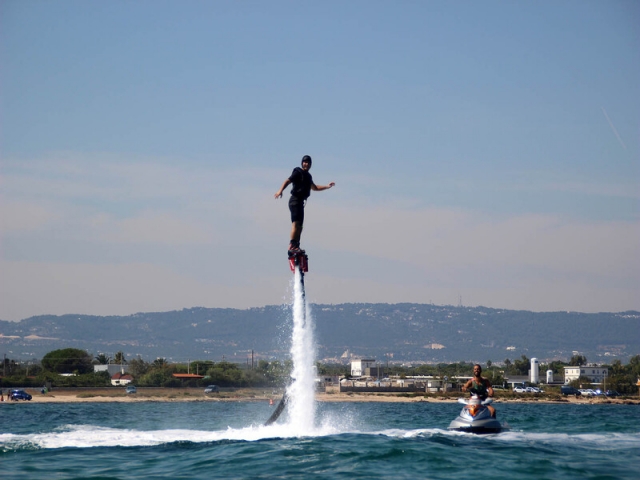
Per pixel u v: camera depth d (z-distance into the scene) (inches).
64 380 7613.2
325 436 1498.5
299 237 1471.5
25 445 1408.7
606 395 7652.6
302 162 1443.2
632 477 1113.4
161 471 1135.0
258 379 7588.6
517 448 1382.9
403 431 1603.1
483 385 1659.7
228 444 1390.3
